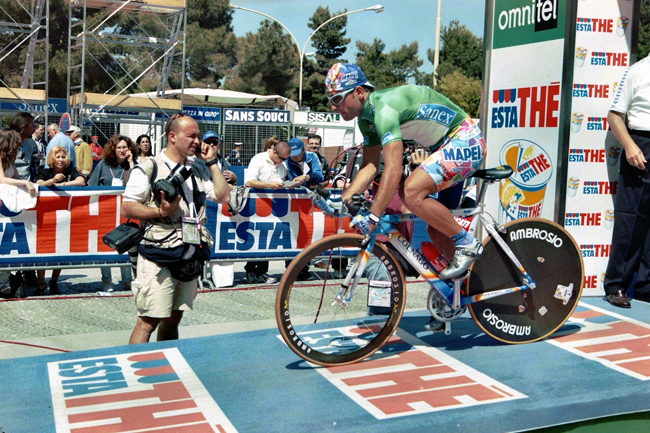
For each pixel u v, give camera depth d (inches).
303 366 113.0
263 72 1583.4
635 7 164.4
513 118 174.6
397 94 109.5
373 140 120.6
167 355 118.5
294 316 120.4
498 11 177.2
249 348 122.5
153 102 511.5
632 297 169.9
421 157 149.8
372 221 106.5
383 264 115.8
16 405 95.7
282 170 251.9
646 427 97.9
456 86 1491.1
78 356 117.8
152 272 128.3
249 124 724.0
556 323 129.9
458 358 117.8
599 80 164.1
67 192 223.0
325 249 108.3
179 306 137.1
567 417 93.0
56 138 287.6
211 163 142.3
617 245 156.2
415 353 120.9
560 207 162.4
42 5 536.1
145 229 128.6
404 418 90.8
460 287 120.0
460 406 95.1
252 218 245.8
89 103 492.1
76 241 226.1
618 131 154.7
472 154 114.1
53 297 222.7
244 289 243.6
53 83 1166.3
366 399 98.1
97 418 91.0
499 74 177.9
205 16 1646.2
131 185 126.2
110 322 193.8
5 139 217.8
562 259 129.8
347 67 108.7
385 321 120.5
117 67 1134.4
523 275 125.1
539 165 168.1
